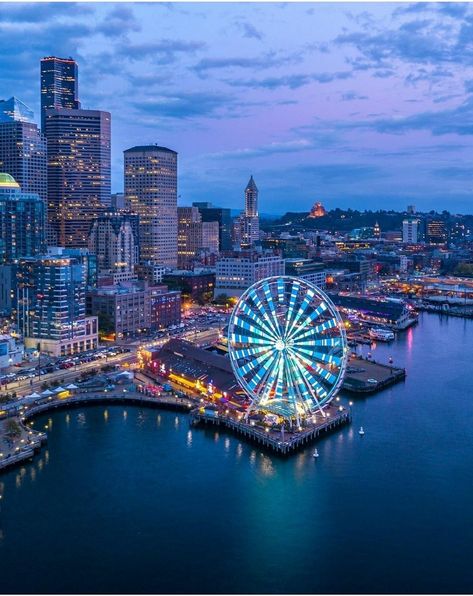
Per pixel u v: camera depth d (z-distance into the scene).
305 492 198.88
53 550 167.75
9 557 164.62
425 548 168.88
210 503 192.62
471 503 191.88
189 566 161.62
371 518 183.75
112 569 159.88
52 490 199.25
